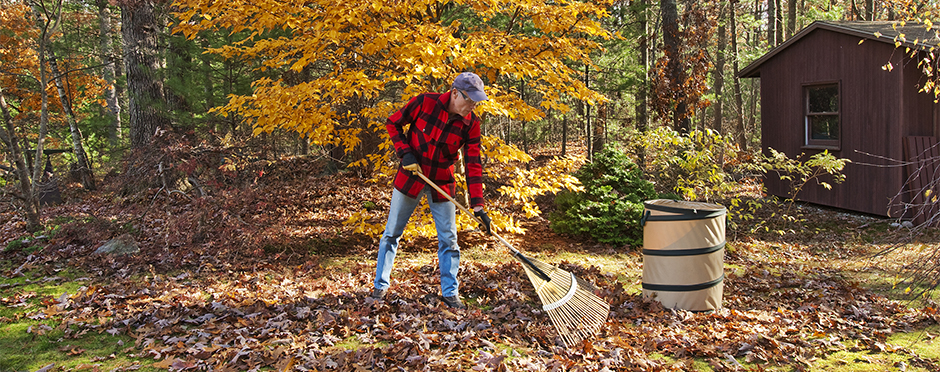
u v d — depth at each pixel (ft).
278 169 30.66
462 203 19.93
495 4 17.72
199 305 11.80
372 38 15.39
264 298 12.69
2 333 10.27
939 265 11.43
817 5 71.26
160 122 32.58
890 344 10.94
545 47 18.58
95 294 12.48
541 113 18.62
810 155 30.76
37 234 18.81
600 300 11.24
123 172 19.39
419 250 19.17
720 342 10.70
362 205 27.55
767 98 34.06
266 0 15.07
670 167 26.04
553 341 10.49
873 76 26.37
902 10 24.30
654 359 9.86
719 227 12.91
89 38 49.06
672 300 12.88
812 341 10.98
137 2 31.12
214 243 17.84
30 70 47.44
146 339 9.97
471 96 10.77
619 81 44.47
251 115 16.89
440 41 14.97
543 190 19.60
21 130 46.52
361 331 10.53
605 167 22.48
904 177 25.17
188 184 22.63
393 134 11.81
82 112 56.29
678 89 37.22
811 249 21.98
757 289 15.79
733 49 55.72
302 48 15.87
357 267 16.39
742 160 40.98
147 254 16.46
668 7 37.63
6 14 43.42
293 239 19.83
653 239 13.12
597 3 18.69
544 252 19.58
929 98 25.54
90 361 9.11
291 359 8.85
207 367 8.84
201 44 34.45
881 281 16.70
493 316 11.73
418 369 8.82
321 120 17.47
